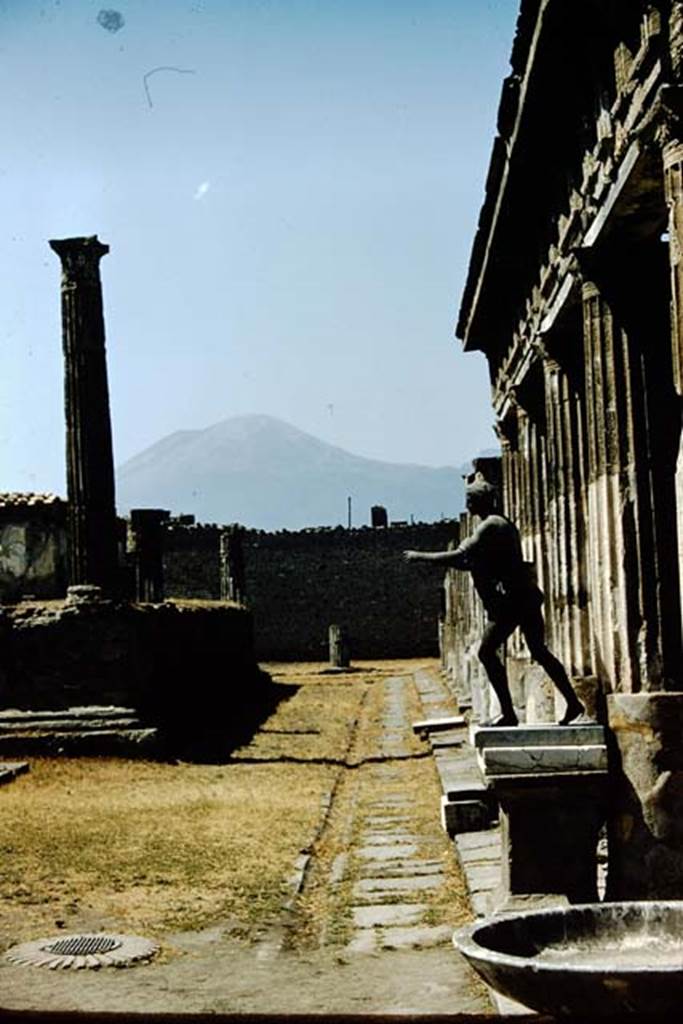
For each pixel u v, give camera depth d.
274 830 18.30
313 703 41.66
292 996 10.70
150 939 12.77
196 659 35.50
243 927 13.20
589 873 11.31
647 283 13.11
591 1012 5.96
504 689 12.39
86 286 28.31
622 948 7.08
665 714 11.27
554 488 17.73
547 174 16.19
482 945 6.70
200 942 12.70
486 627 12.41
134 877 15.41
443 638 52.16
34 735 25.98
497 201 18.30
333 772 24.78
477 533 12.34
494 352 26.33
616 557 12.79
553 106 14.28
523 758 11.32
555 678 12.23
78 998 10.79
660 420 12.97
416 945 12.29
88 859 16.34
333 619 75.12
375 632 74.81
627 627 12.62
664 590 12.70
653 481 12.89
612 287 13.11
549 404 17.70
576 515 17.17
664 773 11.23
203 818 19.28
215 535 73.44
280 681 54.78
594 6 11.87
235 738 30.25
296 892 14.69
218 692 39.12
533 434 21.77
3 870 15.77
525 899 11.27
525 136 15.19
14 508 41.09
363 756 27.11
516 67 14.48
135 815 19.52
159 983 11.24
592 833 11.34
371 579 75.12
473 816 17.44
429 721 30.30
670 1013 5.89
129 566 43.50
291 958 12.03
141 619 27.69
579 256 13.23
